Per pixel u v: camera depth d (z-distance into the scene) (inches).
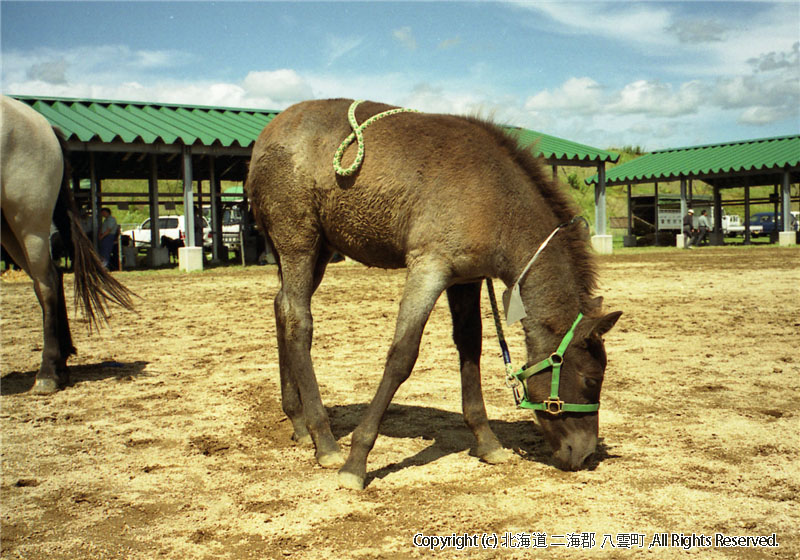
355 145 159.8
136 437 185.8
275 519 133.9
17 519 134.6
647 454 168.2
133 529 130.3
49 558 118.7
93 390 237.6
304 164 164.9
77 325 386.9
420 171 153.3
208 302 487.2
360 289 567.5
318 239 170.6
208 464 165.6
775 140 1296.8
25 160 227.0
